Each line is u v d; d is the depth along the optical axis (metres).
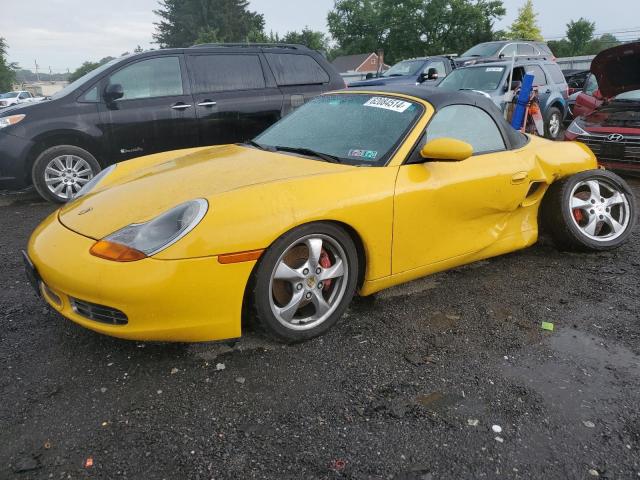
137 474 1.89
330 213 2.62
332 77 7.44
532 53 16.53
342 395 2.35
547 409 2.28
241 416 2.20
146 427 2.13
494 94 10.40
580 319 3.10
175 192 2.71
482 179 3.29
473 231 3.42
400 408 2.27
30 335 2.83
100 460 1.96
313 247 2.65
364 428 2.14
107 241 2.41
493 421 2.19
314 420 2.18
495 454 2.01
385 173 2.92
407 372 2.54
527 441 2.08
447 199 3.12
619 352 2.74
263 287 2.52
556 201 3.98
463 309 3.21
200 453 1.99
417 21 58.47
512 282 3.62
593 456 2.01
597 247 4.04
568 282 3.62
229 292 2.42
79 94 6.02
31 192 6.72
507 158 3.55
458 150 2.90
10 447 2.02
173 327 2.39
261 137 3.69
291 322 2.70
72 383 2.41
